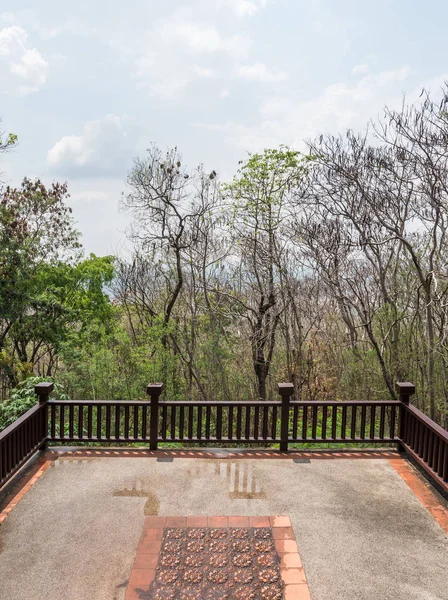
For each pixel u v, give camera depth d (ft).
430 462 15.39
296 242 44.83
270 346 50.01
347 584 10.28
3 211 50.16
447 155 36.78
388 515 13.29
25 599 9.70
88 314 59.41
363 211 41.29
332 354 48.67
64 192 61.98
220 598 9.75
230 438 18.35
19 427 15.10
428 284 38.96
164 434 18.19
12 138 47.67
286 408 18.11
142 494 14.32
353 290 43.45
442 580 10.48
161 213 55.01
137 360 46.19
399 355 43.60
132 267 59.88
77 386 44.52
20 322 55.31
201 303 53.78
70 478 15.38
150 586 10.11
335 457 17.47
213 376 49.62
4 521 12.68
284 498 14.19
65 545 11.60
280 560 11.09
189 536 12.05
